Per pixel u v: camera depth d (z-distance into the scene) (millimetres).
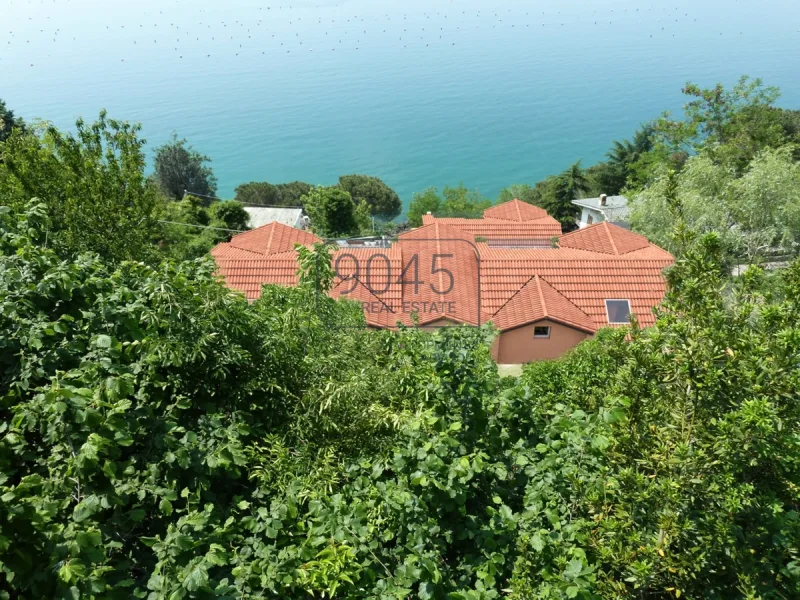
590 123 145875
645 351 4699
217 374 6113
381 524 4664
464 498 4559
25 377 4695
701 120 44844
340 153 130750
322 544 4348
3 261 5449
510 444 5625
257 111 178125
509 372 23172
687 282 4520
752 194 27781
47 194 17484
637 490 4371
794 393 4043
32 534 3490
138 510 4195
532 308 23266
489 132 142875
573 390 7422
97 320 5668
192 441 4918
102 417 4152
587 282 24734
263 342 6910
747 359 4188
